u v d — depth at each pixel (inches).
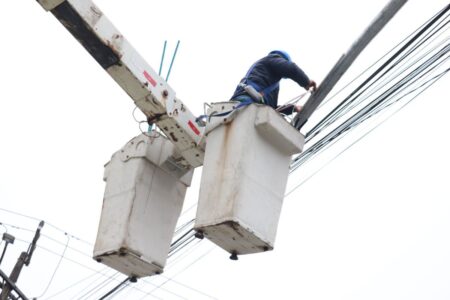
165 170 306.8
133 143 308.7
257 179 266.4
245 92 292.2
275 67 300.7
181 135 296.5
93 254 297.1
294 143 275.9
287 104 301.4
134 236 290.7
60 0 266.4
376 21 251.0
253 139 268.5
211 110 286.0
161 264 297.7
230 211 255.8
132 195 295.4
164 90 293.4
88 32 275.4
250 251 270.7
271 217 267.6
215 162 271.4
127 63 282.7
